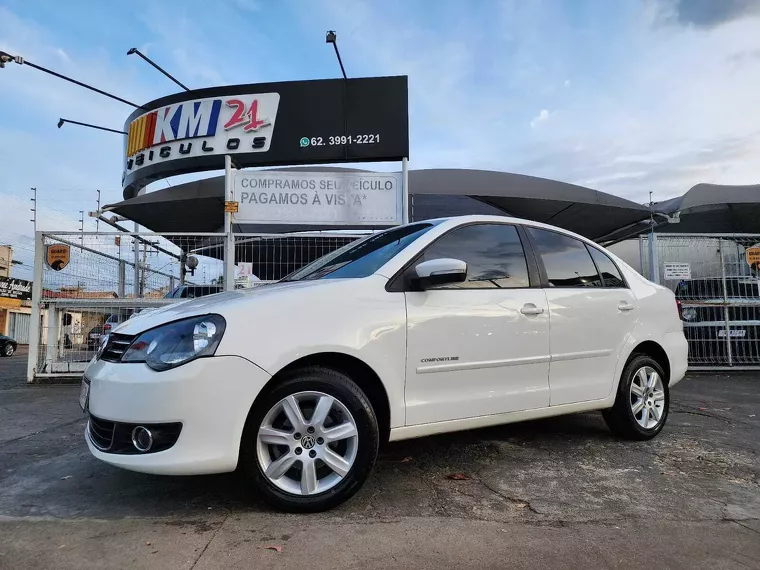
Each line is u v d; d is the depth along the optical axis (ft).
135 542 8.28
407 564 7.70
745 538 8.69
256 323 9.21
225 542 8.29
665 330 15.08
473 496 10.42
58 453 13.39
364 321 9.96
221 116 30.71
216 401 8.74
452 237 11.84
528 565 7.73
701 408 19.15
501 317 11.58
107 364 9.42
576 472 11.91
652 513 9.66
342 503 9.75
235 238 26.58
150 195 35.06
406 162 29.66
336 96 30.35
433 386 10.66
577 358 12.84
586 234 44.80
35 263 26.03
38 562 7.63
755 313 28.68
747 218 41.29
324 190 28.84
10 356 73.67
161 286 27.89
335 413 9.71
